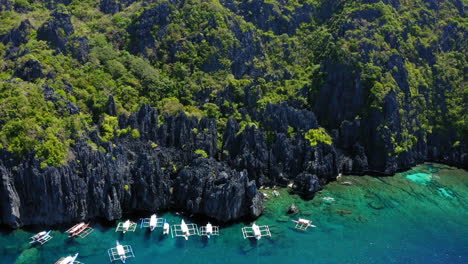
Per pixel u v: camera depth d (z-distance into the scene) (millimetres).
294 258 86062
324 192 113312
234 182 98750
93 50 132875
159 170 103750
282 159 118688
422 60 144750
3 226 93562
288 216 101188
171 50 141625
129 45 143375
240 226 97250
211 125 118812
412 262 85062
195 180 103188
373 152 126625
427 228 96938
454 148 133625
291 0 167000
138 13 149750
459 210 104812
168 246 89375
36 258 83688
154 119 116188
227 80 135250
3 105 98625
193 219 99750
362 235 94188
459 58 147875
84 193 96625
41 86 107000
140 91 128625
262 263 84375
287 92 136375
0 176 92000
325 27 155875
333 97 134000
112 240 90688
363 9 147500
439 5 162750
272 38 154500
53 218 94750
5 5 148125
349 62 133500
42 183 93125
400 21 149750
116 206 97938
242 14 159125
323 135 124062
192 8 149375
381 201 108812
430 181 120750
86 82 120875
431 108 139500
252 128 118188
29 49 122500
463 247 90000
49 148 95250
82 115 109812
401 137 128250
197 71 137875
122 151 104375
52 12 143375
